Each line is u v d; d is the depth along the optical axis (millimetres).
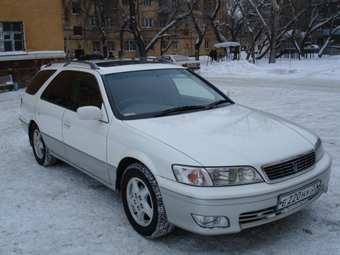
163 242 3535
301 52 46688
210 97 4832
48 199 4578
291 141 3561
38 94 5738
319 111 9711
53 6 20312
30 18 19688
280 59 44125
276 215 3207
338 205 4148
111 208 4289
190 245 3473
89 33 51406
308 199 3457
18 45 19719
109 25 55438
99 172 4227
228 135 3545
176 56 25750
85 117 3980
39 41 20156
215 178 3078
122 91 4344
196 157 3184
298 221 3834
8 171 5652
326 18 49812
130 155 3617
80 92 4734
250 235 3607
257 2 39750
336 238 3494
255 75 23391
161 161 3303
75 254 3375
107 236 3666
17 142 7422
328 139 6867
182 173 3145
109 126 4020
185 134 3564
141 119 3996
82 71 4855
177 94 4664
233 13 43594
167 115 4129
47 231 3793
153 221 3420
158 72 4879
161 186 3260
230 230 3064
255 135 3578
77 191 4809
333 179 4848
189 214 3098
